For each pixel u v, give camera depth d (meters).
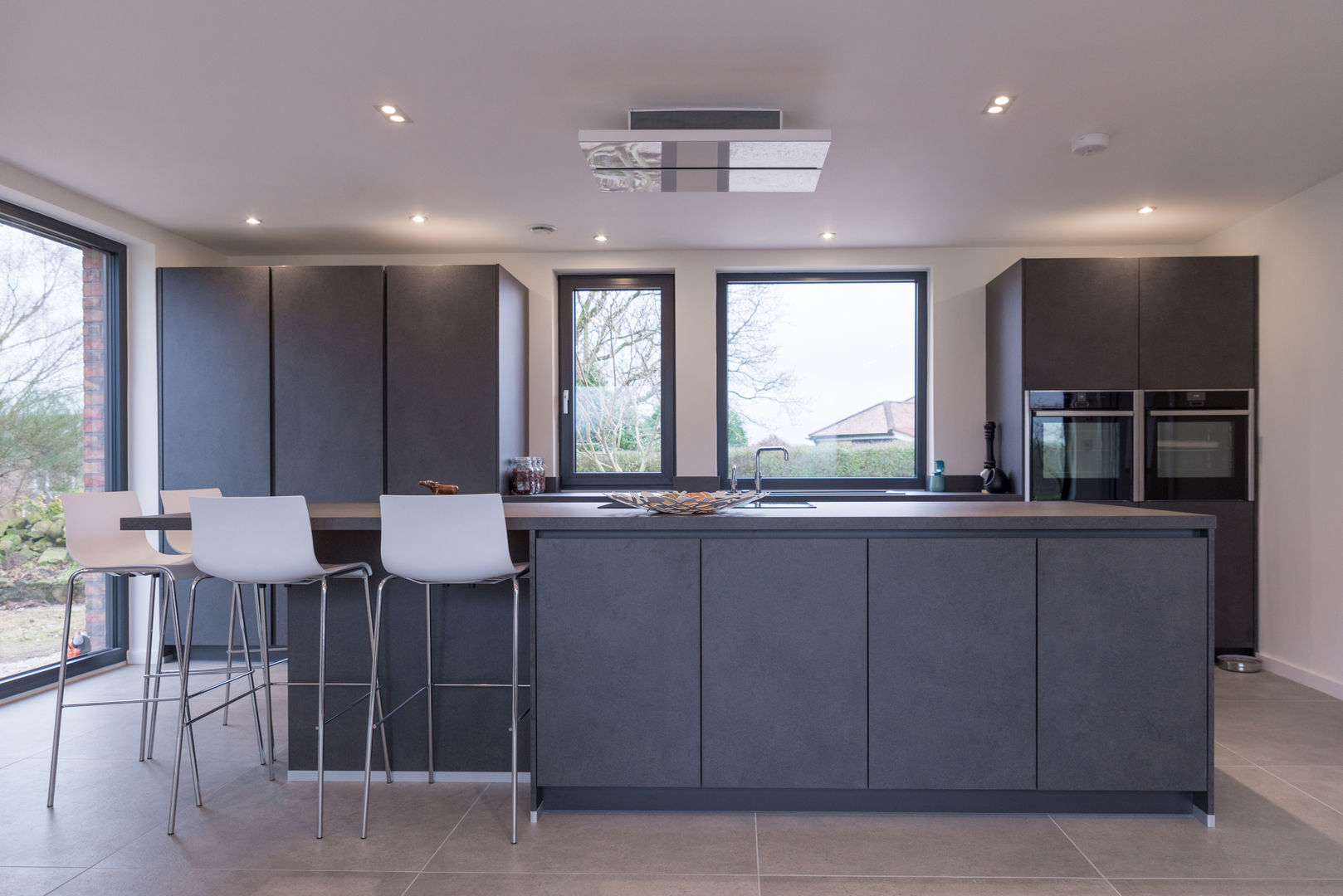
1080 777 2.39
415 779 2.77
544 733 2.43
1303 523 4.02
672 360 5.29
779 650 2.41
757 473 3.10
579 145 3.16
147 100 2.88
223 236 4.74
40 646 4.03
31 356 3.97
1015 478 4.57
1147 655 2.38
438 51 2.53
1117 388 4.44
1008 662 2.39
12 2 2.23
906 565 2.40
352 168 3.59
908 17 2.34
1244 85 2.78
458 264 5.19
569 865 2.16
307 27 2.38
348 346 4.59
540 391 5.18
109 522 2.96
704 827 2.38
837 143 3.30
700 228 4.59
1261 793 2.63
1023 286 4.47
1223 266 4.39
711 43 2.49
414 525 2.31
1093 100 2.90
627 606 2.43
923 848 2.25
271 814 2.50
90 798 2.63
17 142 3.27
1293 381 4.08
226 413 4.59
